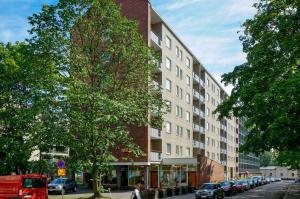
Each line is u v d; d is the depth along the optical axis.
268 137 23.28
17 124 28.78
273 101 21.45
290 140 21.14
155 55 30.36
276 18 25.28
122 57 29.50
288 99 19.77
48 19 27.45
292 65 23.36
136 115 28.77
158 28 50.12
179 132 56.84
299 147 23.45
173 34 54.56
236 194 46.16
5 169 31.53
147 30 45.25
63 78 27.02
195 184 53.06
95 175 28.69
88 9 28.52
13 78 32.28
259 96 21.94
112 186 44.91
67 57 27.33
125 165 45.22
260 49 25.14
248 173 124.88
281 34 24.58
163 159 47.62
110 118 25.25
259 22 26.02
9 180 23.53
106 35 29.12
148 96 29.33
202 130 70.56
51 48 27.16
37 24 27.59
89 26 28.95
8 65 32.47
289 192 50.81
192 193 43.25
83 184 49.78
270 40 24.88
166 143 51.19
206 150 73.25
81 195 35.72
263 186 75.62
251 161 142.88
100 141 27.25
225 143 93.38
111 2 28.70
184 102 59.56
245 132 130.25
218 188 36.31
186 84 61.03
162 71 49.66
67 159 26.84
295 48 22.80
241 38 27.98
